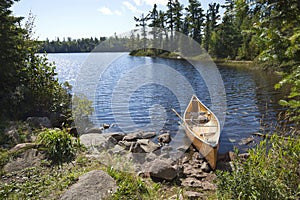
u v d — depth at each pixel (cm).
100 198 259
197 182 383
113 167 336
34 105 614
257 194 219
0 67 542
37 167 331
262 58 167
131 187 290
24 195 267
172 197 320
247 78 1791
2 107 546
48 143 373
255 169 249
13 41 572
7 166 325
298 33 148
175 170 390
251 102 1077
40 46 730
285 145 279
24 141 415
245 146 590
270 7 167
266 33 156
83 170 325
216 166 461
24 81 625
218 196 265
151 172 387
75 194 262
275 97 1148
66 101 688
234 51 2980
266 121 780
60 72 1850
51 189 278
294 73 159
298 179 245
